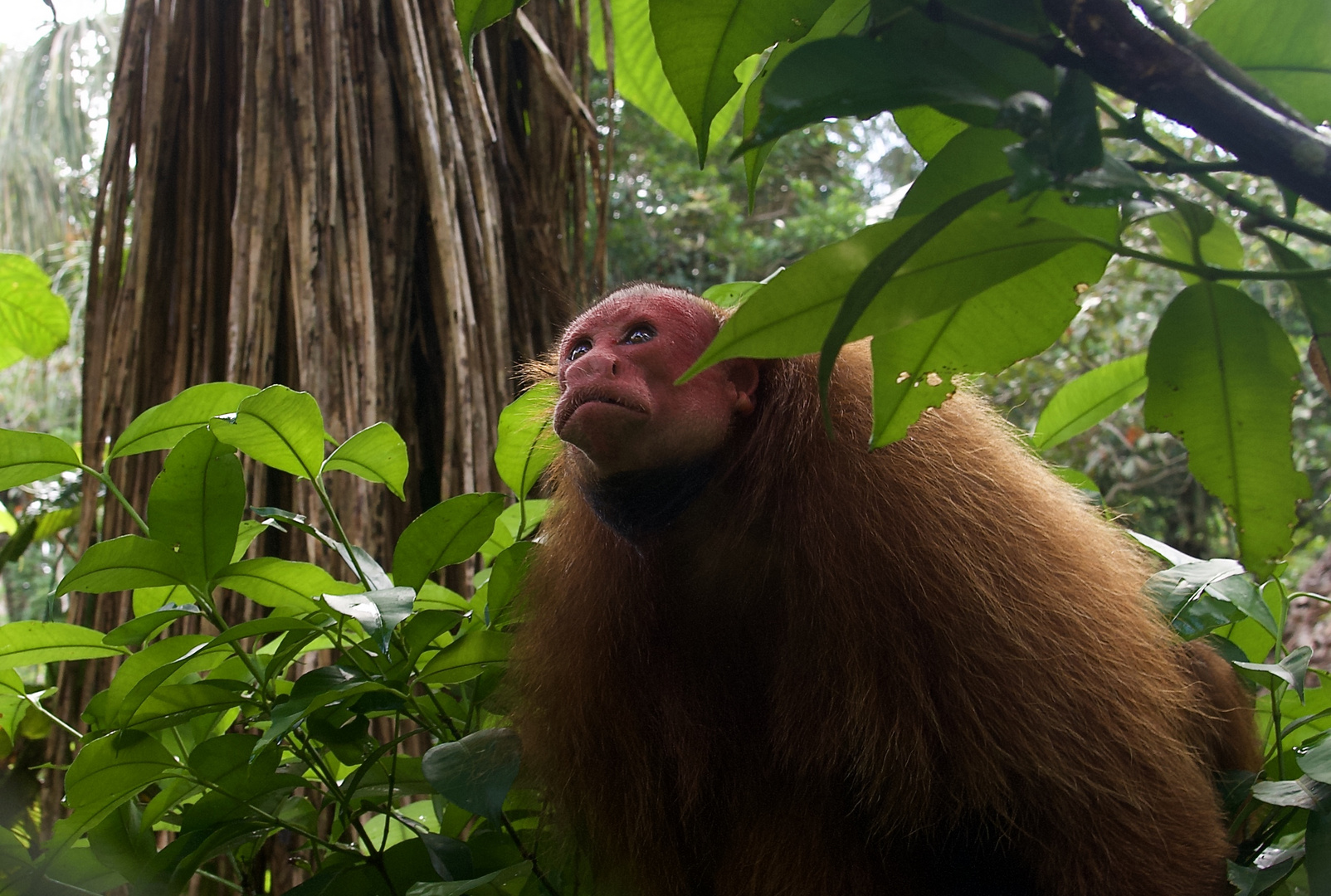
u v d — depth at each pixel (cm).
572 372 264
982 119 132
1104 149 120
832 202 1286
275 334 466
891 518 242
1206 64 116
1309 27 147
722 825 279
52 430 1087
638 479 264
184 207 499
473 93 502
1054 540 258
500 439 326
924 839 261
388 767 288
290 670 383
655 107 246
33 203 1032
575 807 279
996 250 135
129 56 518
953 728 237
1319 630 474
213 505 260
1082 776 234
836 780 258
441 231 475
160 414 279
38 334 498
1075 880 238
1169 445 975
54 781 376
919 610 237
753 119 172
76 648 281
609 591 280
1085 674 241
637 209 1222
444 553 286
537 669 281
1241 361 158
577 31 539
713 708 276
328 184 473
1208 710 301
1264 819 292
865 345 268
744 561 269
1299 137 110
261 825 270
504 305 489
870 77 122
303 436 273
